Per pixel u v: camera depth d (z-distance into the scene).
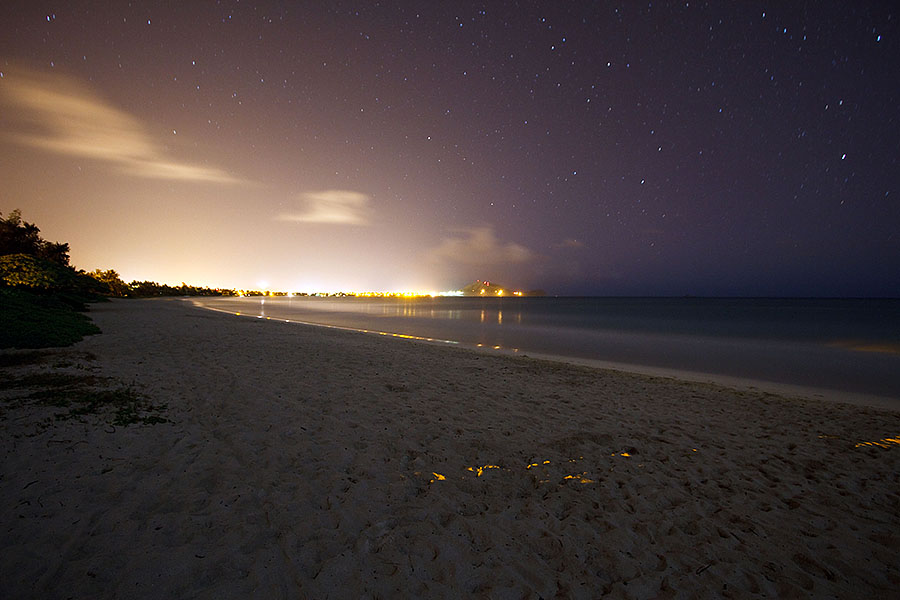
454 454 4.53
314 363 9.20
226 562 2.44
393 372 8.84
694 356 16.03
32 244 39.53
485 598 2.36
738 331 28.23
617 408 7.09
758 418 6.98
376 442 4.68
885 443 5.76
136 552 2.45
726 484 4.21
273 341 12.84
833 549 3.12
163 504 3.02
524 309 67.94
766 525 3.43
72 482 3.19
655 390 8.94
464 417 5.90
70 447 3.78
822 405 8.11
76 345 9.59
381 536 2.88
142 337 11.87
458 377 8.89
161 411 5.09
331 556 2.61
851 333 27.00
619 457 4.79
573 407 6.96
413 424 5.42
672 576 2.71
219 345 11.12
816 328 31.28
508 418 6.02
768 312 62.38
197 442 4.25
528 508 3.46
